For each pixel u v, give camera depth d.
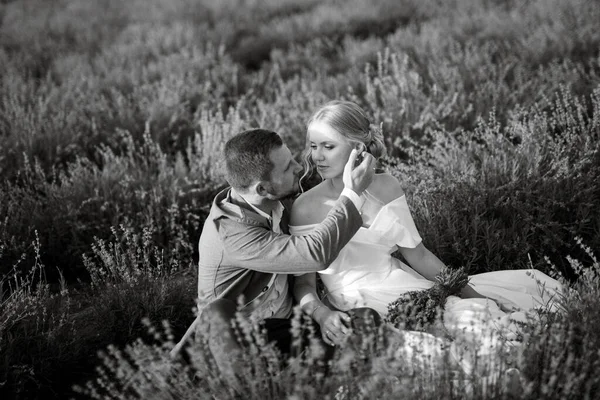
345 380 2.52
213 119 6.04
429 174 4.54
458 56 7.20
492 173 4.49
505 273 3.67
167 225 4.79
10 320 3.51
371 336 2.59
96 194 4.91
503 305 3.37
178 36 10.52
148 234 4.18
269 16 12.34
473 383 2.46
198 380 3.00
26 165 5.27
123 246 4.66
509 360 2.63
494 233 4.13
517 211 4.30
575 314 2.91
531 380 2.53
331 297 3.46
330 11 11.03
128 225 4.57
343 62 8.55
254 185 2.97
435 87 6.09
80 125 6.55
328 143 3.29
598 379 2.40
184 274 4.30
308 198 3.41
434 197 4.38
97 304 3.82
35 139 6.00
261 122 6.04
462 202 4.33
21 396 3.30
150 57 10.08
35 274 4.55
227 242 3.00
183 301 3.88
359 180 3.03
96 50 11.03
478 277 3.68
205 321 2.88
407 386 2.43
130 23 12.58
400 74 6.70
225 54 9.89
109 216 4.89
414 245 3.47
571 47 7.19
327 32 10.26
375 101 6.31
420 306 3.12
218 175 5.21
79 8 14.43
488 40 8.21
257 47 10.06
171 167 5.46
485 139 4.90
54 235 4.65
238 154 2.95
